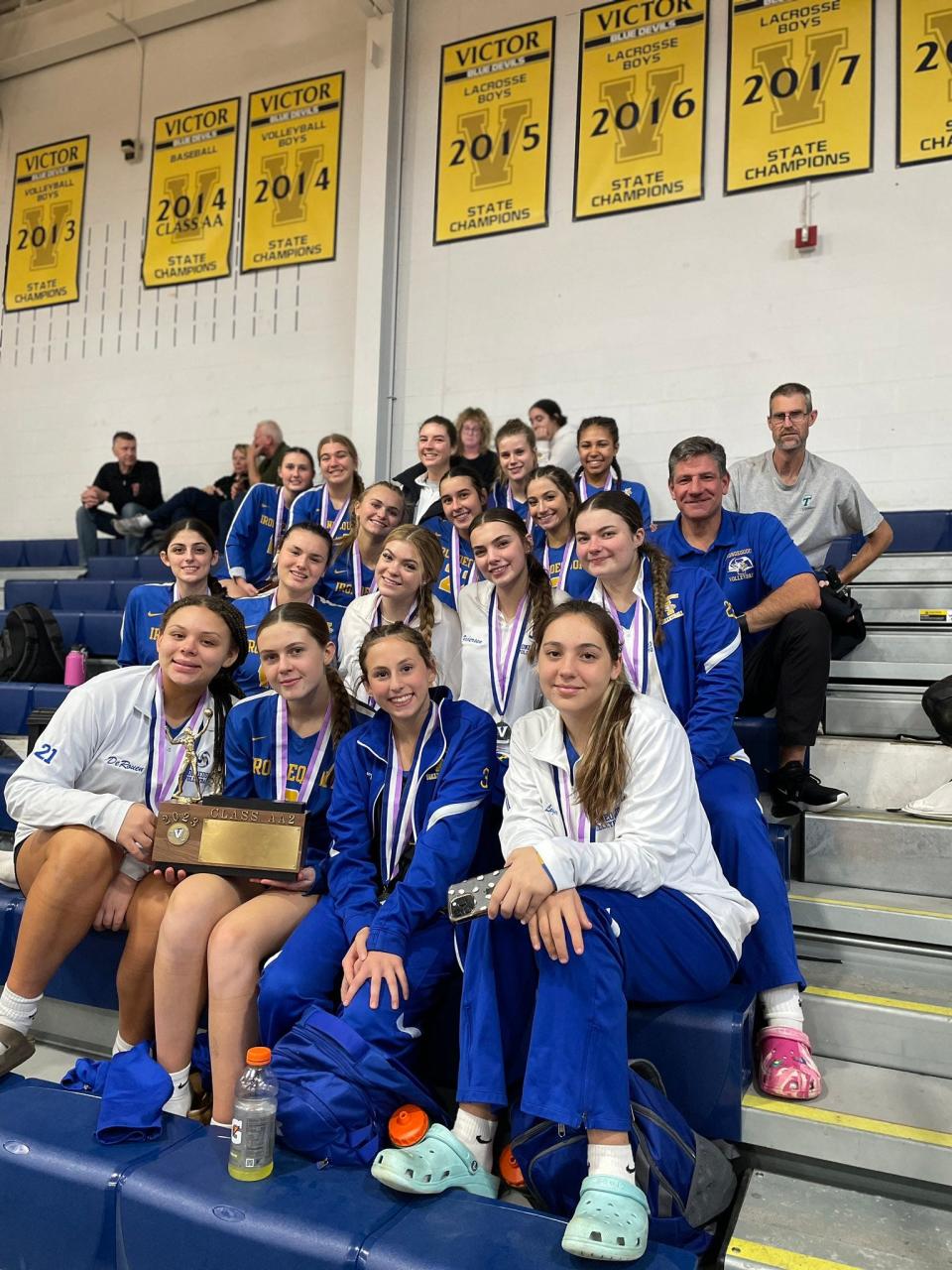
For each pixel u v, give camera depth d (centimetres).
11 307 800
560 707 188
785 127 543
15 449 792
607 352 586
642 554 245
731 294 555
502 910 164
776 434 371
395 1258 140
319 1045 174
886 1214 162
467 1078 168
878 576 412
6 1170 168
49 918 208
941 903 224
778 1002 192
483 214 626
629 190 584
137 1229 157
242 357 708
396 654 206
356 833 210
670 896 177
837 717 299
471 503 359
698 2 568
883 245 519
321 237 684
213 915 200
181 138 740
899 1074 191
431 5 650
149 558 624
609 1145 152
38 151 800
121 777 231
